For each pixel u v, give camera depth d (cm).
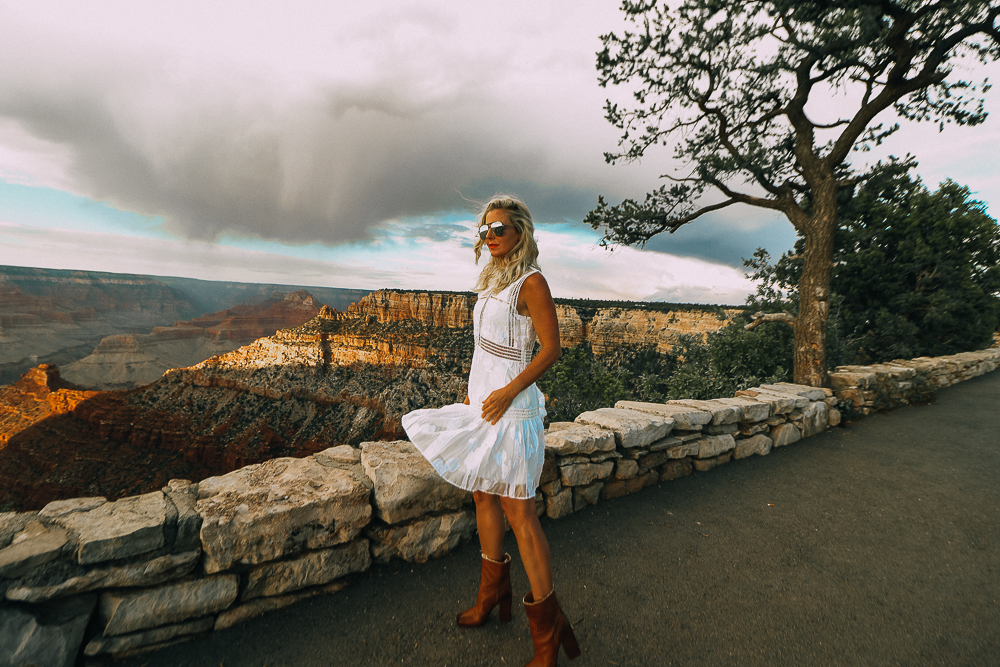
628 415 400
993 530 315
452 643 186
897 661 185
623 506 335
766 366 988
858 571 257
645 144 997
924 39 696
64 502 188
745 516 327
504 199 176
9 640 145
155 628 172
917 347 1309
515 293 170
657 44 862
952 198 1360
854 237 1252
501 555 193
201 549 183
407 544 238
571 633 169
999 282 1373
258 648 179
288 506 200
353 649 181
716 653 187
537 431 176
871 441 550
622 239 1045
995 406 781
